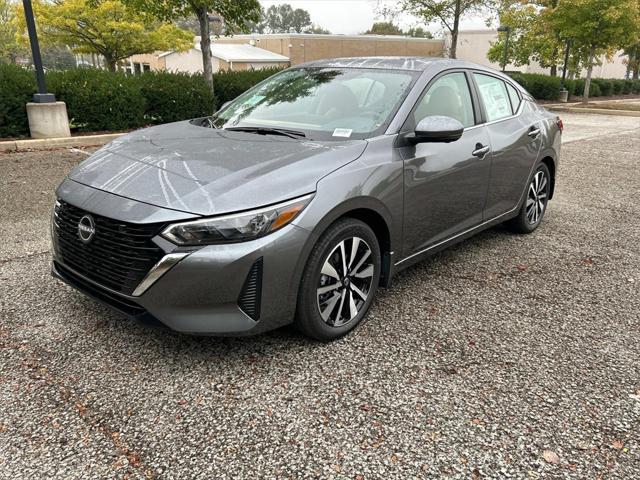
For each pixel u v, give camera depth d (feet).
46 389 8.49
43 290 11.86
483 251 15.42
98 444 7.37
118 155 10.36
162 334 10.18
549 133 16.52
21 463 7.00
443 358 9.66
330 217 9.14
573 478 6.96
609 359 9.80
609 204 21.24
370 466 7.09
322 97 12.17
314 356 9.60
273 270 8.59
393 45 130.41
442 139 10.43
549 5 82.43
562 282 13.28
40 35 82.43
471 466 7.12
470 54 128.47
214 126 12.36
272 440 7.52
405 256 11.46
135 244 8.37
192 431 7.66
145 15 42.04
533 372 9.30
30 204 18.71
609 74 152.05
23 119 31.35
